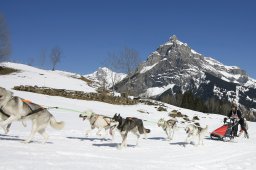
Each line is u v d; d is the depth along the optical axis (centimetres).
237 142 1609
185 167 871
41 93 3244
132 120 1156
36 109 969
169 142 1415
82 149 965
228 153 1198
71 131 1445
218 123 3241
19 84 3631
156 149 1166
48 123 1005
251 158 1112
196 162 966
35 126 971
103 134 1480
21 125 1398
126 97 3881
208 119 3556
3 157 701
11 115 939
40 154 791
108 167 747
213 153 1172
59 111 2195
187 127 1388
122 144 1091
